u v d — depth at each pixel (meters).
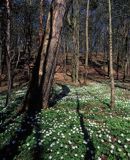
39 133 11.41
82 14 52.19
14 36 45.88
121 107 19.58
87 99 21.30
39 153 9.78
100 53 88.50
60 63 54.53
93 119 14.49
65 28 47.31
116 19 51.84
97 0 48.28
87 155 9.52
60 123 12.36
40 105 15.67
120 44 59.56
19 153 10.31
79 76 48.09
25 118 14.13
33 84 15.68
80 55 75.00
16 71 46.84
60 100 19.98
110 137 11.04
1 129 13.28
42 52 15.60
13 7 37.75
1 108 18.72
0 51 44.31
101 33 70.75
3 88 37.62
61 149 9.73
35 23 46.09
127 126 13.59
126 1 44.78
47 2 40.03
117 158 9.60
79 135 10.87
